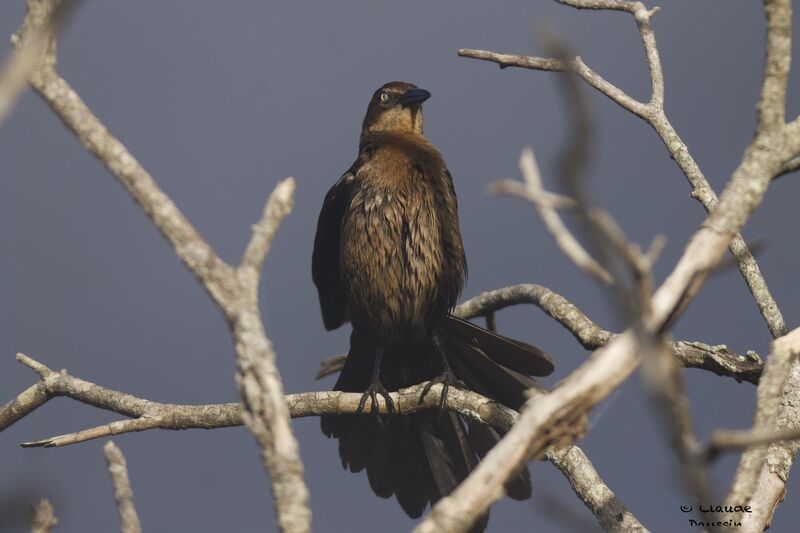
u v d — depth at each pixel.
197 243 3.99
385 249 11.23
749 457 4.52
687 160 8.32
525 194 3.37
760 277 7.92
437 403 10.05
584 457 7.63
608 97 8.58
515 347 10.94
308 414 10.39
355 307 11.55
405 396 10.32
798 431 3.18
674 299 3.75
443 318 11.29
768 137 4.21
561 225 3.33
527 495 9.18
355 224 11.34
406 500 10.88
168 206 4.03
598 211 3.06
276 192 4.07
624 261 3.12
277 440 3.82
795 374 6.76
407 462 10.91
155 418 8.88
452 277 11.38
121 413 9.05
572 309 9.87
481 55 8.28
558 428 3.79
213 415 8.81
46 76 4.12
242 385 3.88
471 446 10.67
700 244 3.98
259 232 4.02
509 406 10.99
